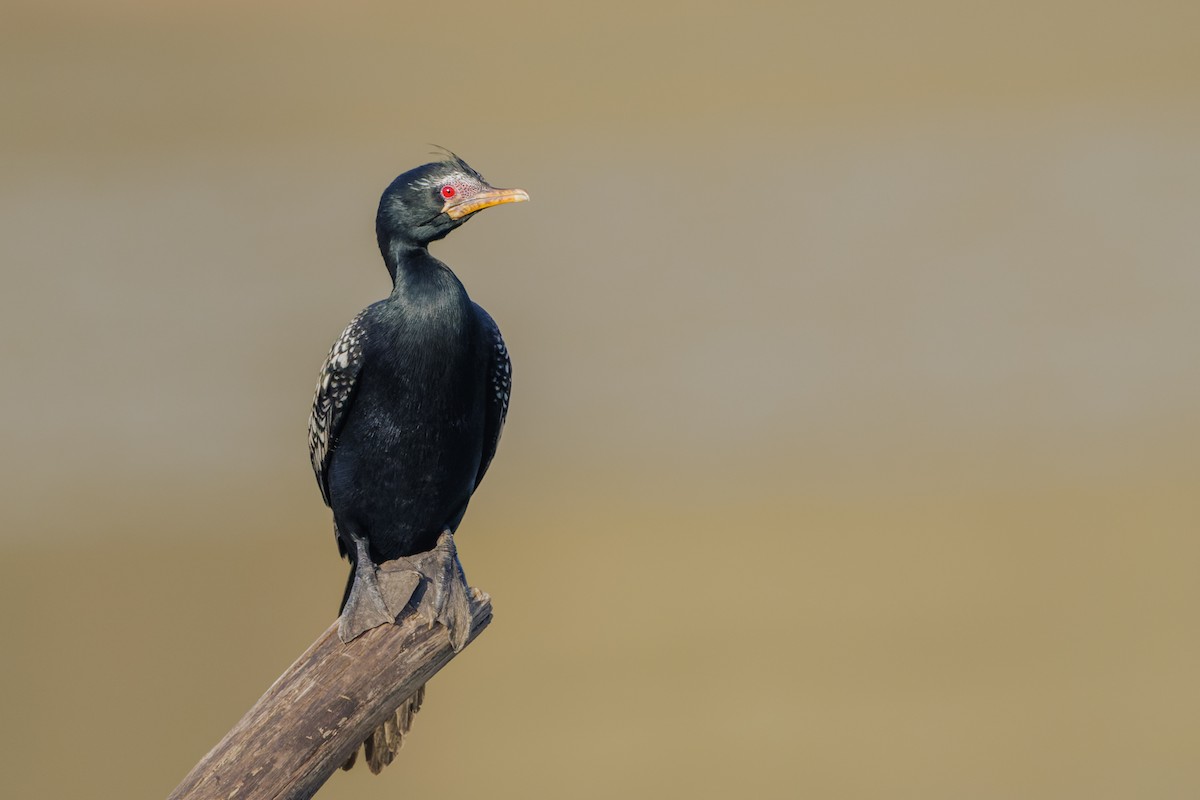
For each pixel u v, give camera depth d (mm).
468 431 8672
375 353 8477
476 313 8758
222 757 6879
